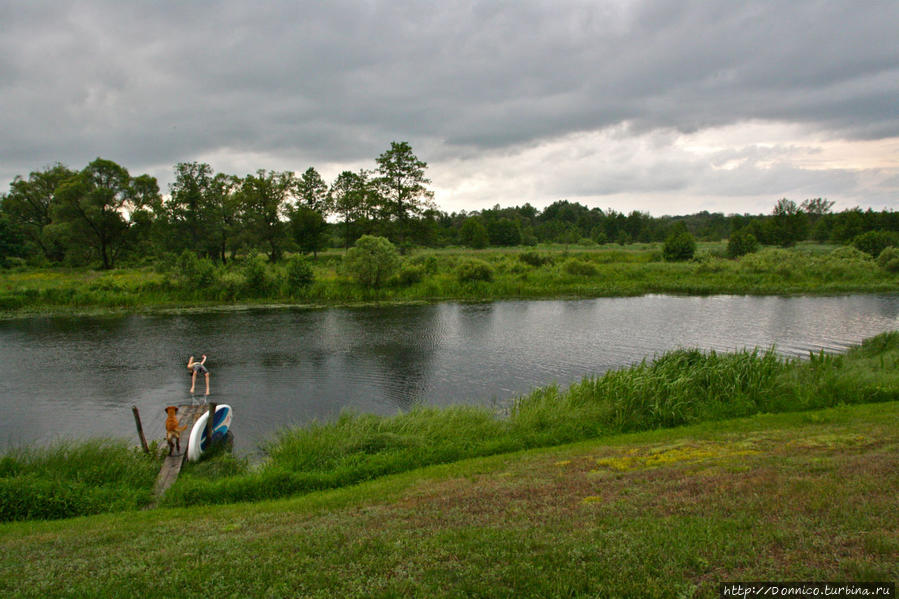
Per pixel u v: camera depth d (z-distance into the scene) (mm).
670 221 179000
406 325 28078
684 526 5695
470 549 5598
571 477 8414
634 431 12180
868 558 4648
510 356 21281
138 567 5809
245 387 17359
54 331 26609
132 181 61281
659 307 33812
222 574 5449
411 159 71688
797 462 7945
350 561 5555
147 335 25516
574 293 40969
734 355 16031
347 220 76375
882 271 45844
